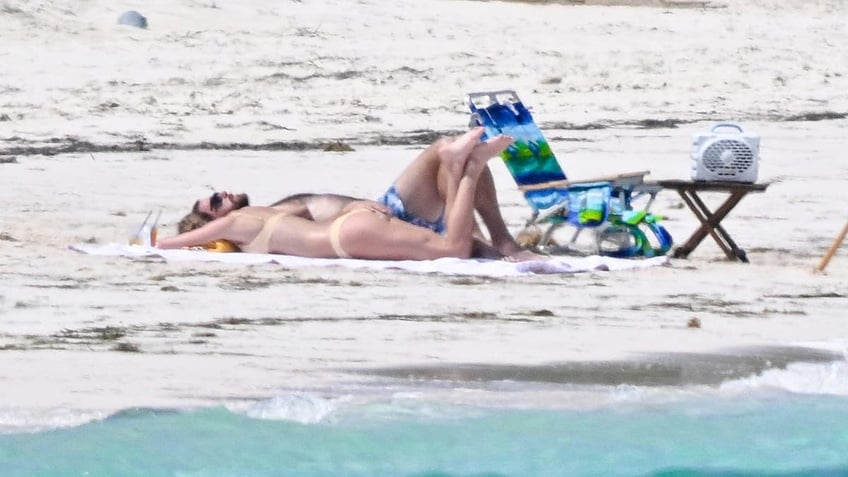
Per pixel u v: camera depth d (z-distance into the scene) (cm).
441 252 3803
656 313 3219
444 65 8056
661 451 2236
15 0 8481
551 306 3259
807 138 6838
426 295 3353
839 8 10869
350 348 2780
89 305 3145
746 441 2325
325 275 3584
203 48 8069
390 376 2575
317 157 6069
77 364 2594
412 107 7194
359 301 3259
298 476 2055
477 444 2242
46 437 2177
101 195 5131
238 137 6438
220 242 3947
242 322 2997
